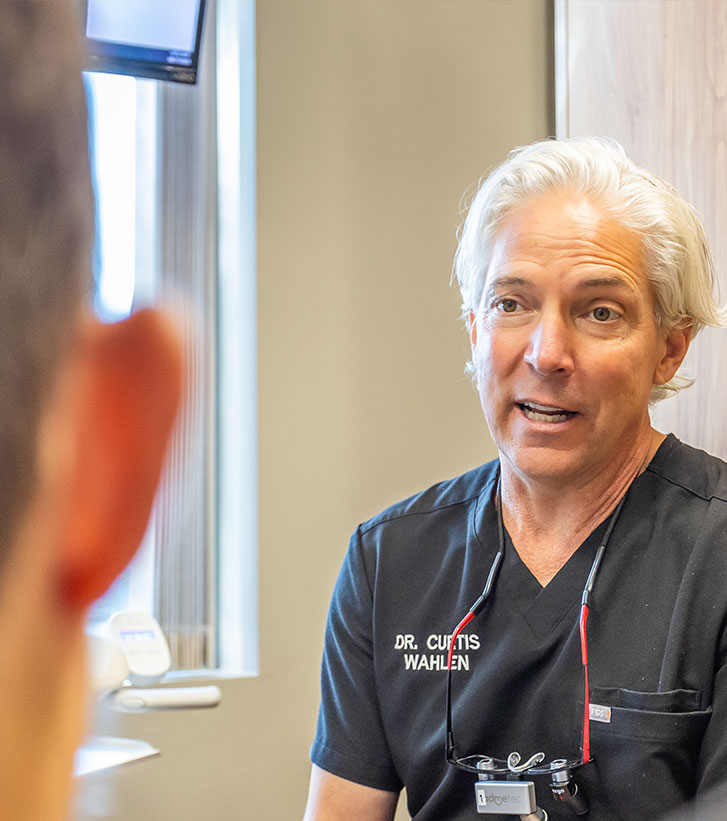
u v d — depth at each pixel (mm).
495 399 1313
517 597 1301
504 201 1336
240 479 2598
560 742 1241
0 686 113
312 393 2598
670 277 1313
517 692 1274
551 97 2811
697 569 1231
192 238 2686
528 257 1291
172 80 2100
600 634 1247
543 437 1274
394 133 2691
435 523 1408
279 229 2590
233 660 2590
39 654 115
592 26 2502
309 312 2605
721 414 2100
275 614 2525
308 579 2562
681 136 2271
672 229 1313
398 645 1356
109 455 114
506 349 1296
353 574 1427
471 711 1283
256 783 2459
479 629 1309
